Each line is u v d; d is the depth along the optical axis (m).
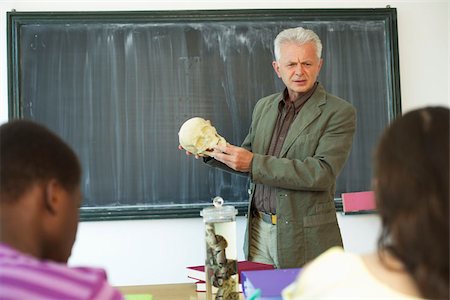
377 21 3.15
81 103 3.07
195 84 3.10
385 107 3.17
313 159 2.14
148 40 3.08
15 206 0.83
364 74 3.16
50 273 0.75
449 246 0.75
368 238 3.14
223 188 3.12
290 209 2.16
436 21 3.21
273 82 3.11
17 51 3.00
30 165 0.83
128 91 3.08
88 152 3.07
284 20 3.10
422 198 0.75
